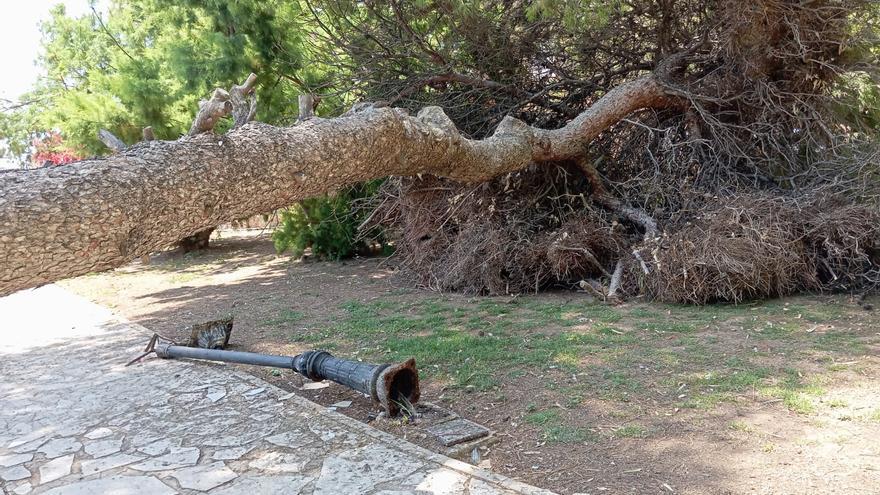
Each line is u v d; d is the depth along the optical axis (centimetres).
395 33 829
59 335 737
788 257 623
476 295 773
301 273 1062
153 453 374
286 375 524
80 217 232
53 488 336
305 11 927
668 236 670
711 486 287
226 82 942
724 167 729
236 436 392
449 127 512
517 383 445
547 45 836
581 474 310
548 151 682
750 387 400
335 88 916
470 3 731
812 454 309
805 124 728
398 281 915
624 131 816
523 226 784
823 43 702
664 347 500
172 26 1075
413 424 389
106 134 291
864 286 645
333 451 358
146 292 1011
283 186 343
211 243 1612
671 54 796
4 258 213
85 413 455
